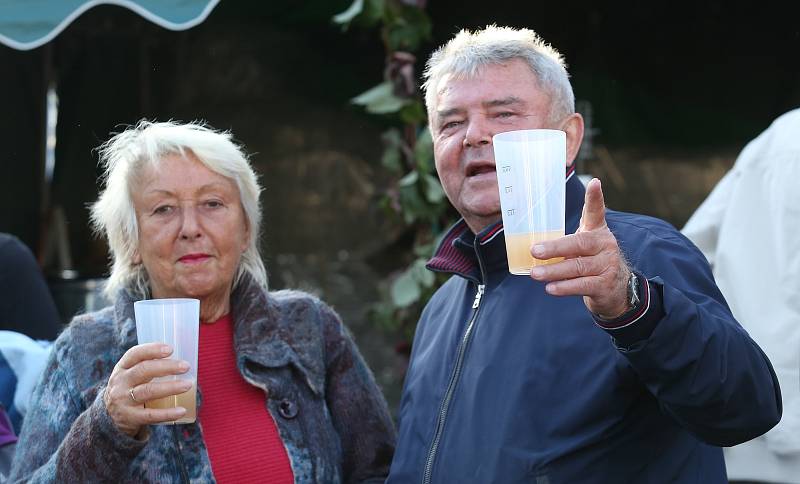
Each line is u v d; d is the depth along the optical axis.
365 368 3.47
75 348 3.03
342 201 8.69
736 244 4.25
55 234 7.98
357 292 8.59
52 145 8.21
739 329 2.35
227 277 3.09
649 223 2.71
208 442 3.01
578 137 2.99
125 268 3.18
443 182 2.95
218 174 3.04
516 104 2.81
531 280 2.80
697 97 7.70
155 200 3.00
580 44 7.80
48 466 2.64
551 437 2.58
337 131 8.62
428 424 2.90
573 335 2.63
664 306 2.16
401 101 4.96
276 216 8.73
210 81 8.51
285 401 3.14
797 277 4.02
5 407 3.54
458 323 3.01
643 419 2.58
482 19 7.70
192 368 2.50
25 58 8.03
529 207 2.11
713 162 7.70
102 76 8.30
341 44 8.41
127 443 2.52
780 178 4.13
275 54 8.48
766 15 7.48
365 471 3.30
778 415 2.39
